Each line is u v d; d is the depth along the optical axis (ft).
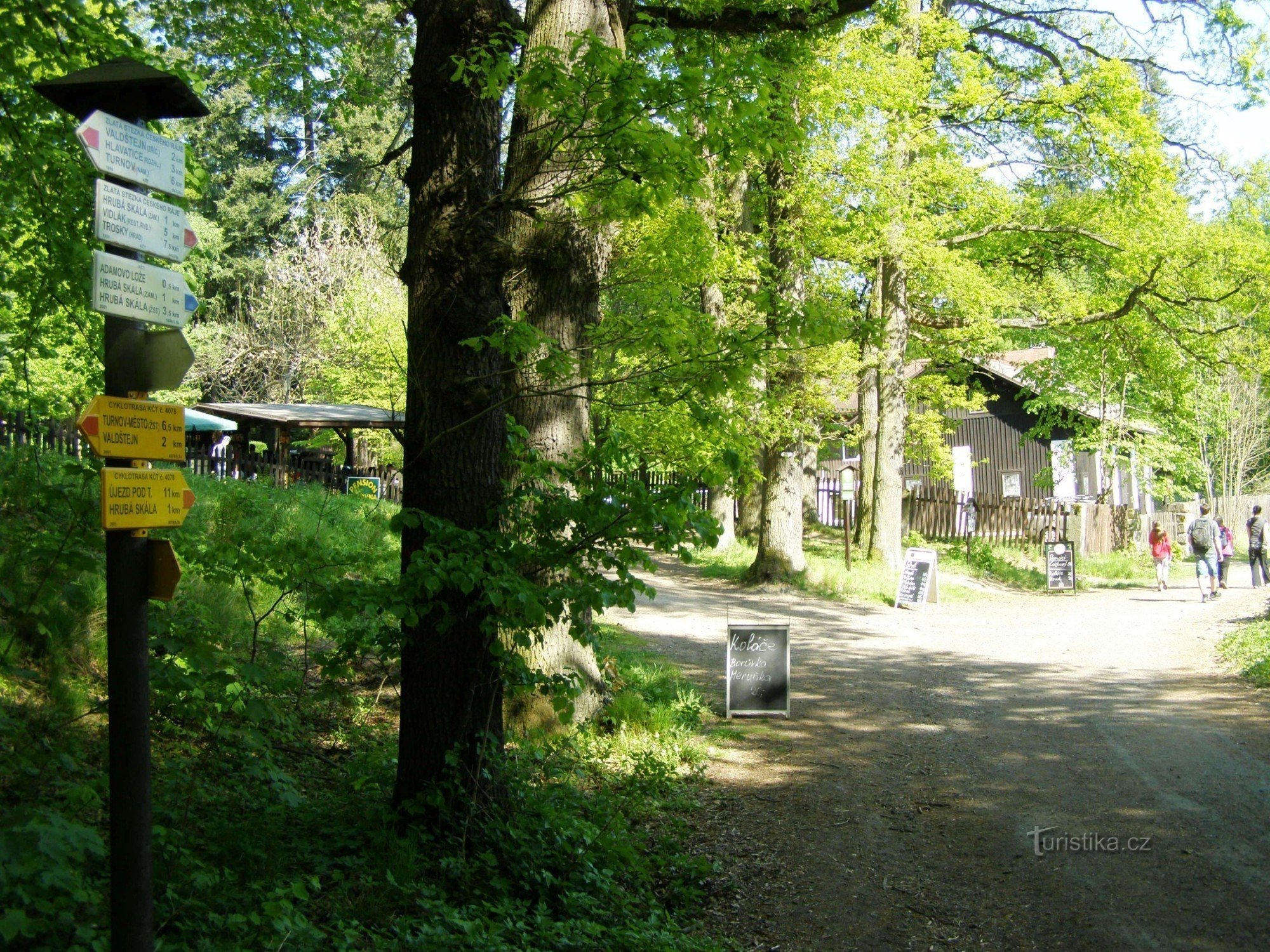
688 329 18.84
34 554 16.29
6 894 10.97
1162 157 67.92
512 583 17.07
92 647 23.95
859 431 78.54
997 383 124.26
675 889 19.95
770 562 73.61
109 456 9.95
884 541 81.97
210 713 20.84
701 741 31.19
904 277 79.05
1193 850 21.08
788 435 65.00
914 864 21.30
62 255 24.41
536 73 16.97
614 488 18.26
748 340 18.16
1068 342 94.02
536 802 21.50
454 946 15.01
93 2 26.30
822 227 60.13
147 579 10.33
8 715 18.53
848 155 59.62
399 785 19.54
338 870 16.99
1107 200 73.51
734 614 61.31
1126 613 65.87
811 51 36.94
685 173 17.49
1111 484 116.78
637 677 36.47
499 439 20.11
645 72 17.16
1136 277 73.67
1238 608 65.05
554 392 18.90
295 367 117.39
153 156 10.69
